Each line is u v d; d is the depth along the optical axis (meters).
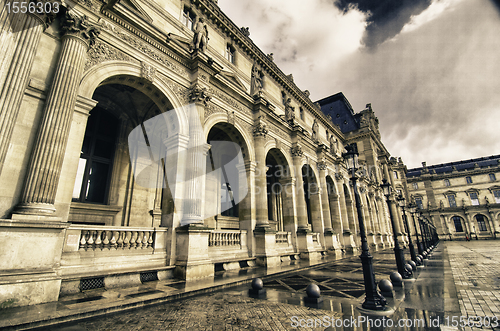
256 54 24.72
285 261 16.94
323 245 22.75
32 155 7.05
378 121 58.31
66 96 7.76
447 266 14.48
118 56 10.29
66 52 8.10
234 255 13.82
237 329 4.96
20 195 6.78
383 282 7.48
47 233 6.77
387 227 44.53
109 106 14.54
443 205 77.19
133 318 5.62
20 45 7.05
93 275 7.82
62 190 7.71
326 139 38.31
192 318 5.63
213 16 20.62
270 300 7.20
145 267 9.55
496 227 67.75
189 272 9.87
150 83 11.37
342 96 57.47
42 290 6.33
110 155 14.55
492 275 11.05
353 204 31.97
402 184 64.75
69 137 8.11
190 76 13.36
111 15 10.17
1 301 5.66
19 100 6.93
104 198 13.88
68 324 5.20
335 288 8.81
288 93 30.16
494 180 71.81
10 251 6.10
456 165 88.25
